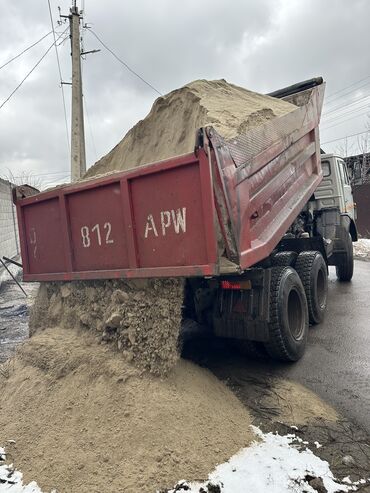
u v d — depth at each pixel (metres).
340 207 8.11
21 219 4.62
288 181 4.92
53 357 3.55
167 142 4.95
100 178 3.62
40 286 4.64
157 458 2.61
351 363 4.38
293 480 2.48
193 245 3.10
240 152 3.54
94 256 3.82
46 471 2.62
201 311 4.50
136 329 3.34
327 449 2.82
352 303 6.97
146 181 3.31
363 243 16.00
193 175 3.04
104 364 3.28
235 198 3.32
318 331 5.53
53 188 4.13
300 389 3.80
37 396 3.28
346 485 2.45
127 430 2.78
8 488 2.53
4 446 2.90
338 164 8.34
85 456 2.66
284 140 4.74
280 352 4.21
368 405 3.48
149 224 3.34
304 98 6.13
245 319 4.17
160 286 3.40
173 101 5.18
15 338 6.11
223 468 2.60
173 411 2.93
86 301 3.94
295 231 6.44
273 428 3.12
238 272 3.18
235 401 3.50
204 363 4.48
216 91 5.09
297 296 4.59
